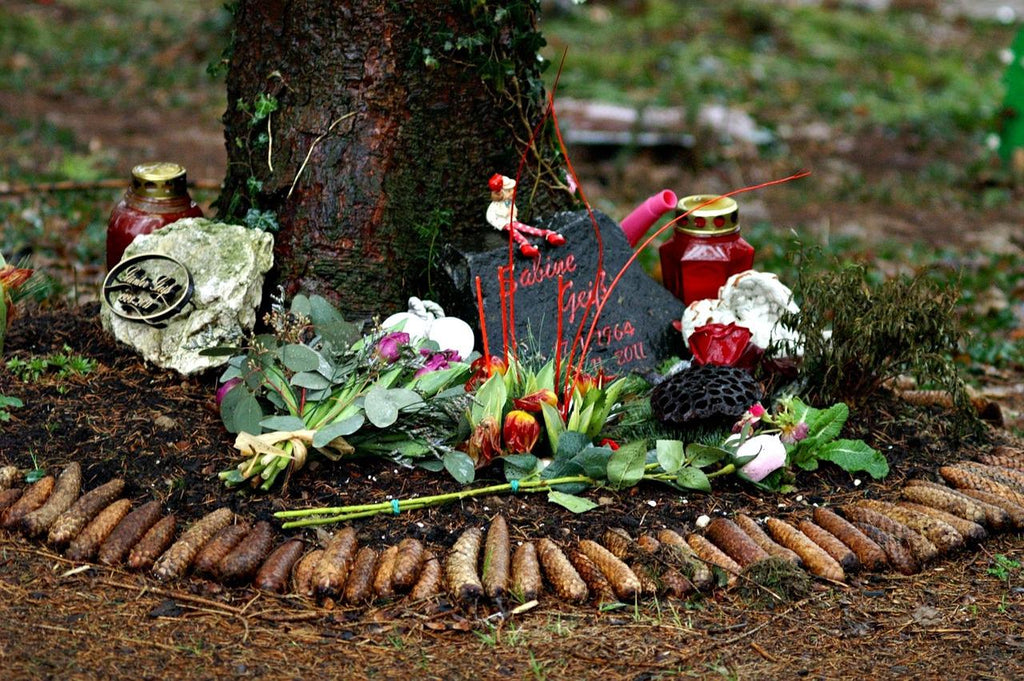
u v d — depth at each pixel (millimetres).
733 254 4578
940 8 18797
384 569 3205
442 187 4371
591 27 14469
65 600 3021
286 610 3074
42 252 6086
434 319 4156
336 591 3121
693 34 14406
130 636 2904
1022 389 5387
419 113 4297
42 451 3609
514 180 4480
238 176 4492
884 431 4102
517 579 3189
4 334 4039
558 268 4312
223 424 3785
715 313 4234
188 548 3221
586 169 9102
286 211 4344
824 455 3855
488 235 4422
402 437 3680
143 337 4066
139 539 3285
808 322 4043
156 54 12367
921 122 11344
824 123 11164
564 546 3402
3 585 3055
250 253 4117
